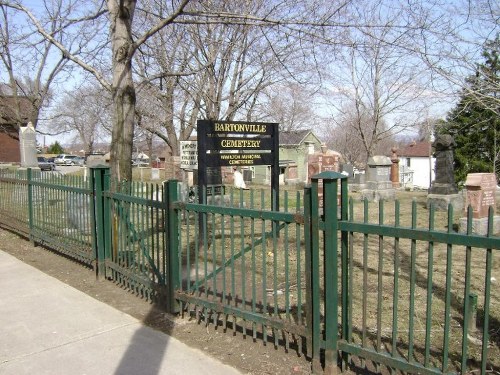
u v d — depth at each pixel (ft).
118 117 27.22
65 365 12.77
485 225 33.19
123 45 26.81
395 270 10.62
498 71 25.59
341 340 11.67
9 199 30.58
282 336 14.25
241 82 50.90
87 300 17.97
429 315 10.16
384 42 28.66
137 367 12.59
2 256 25.05
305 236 11.92
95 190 20.40
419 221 37.70
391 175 88.12
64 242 23.85
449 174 47.01
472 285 19.34
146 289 17.80
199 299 15.24
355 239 29.58
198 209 15.05
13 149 166.61
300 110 76.13
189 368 12.47
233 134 28.17
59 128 155.94
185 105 56.49
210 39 44.70
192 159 51.55
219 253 25.09
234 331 14.35
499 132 61.72
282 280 20.33
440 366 11.96
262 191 13.28
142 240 17.84
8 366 12.76
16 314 16.57
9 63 77.51
